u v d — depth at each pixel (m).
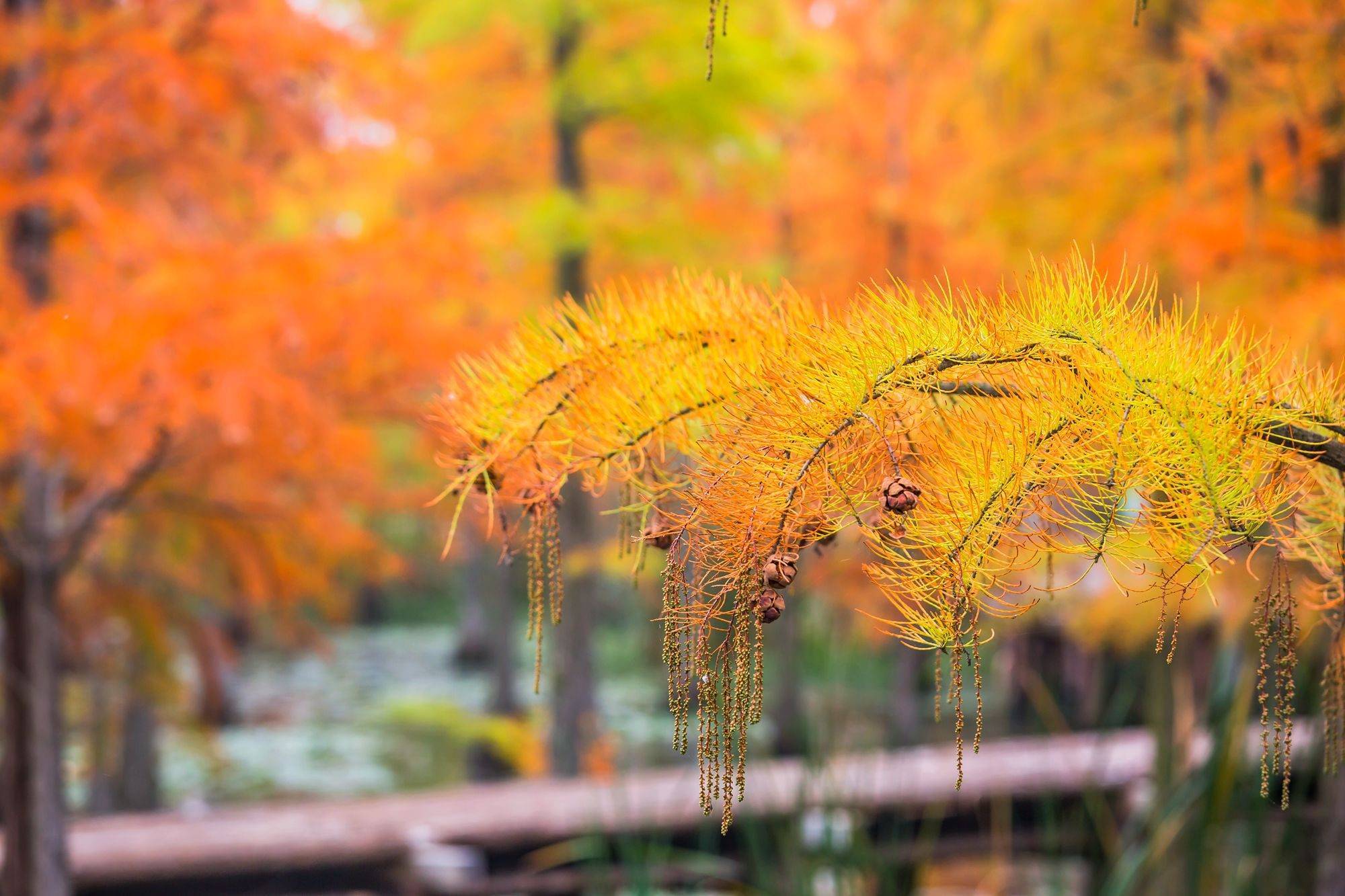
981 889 4.02
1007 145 3.78
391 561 5.51
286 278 3.54
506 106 7.89
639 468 1.01
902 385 0.89
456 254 3.79
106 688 9.59
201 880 4.35
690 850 4.44
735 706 0.83
